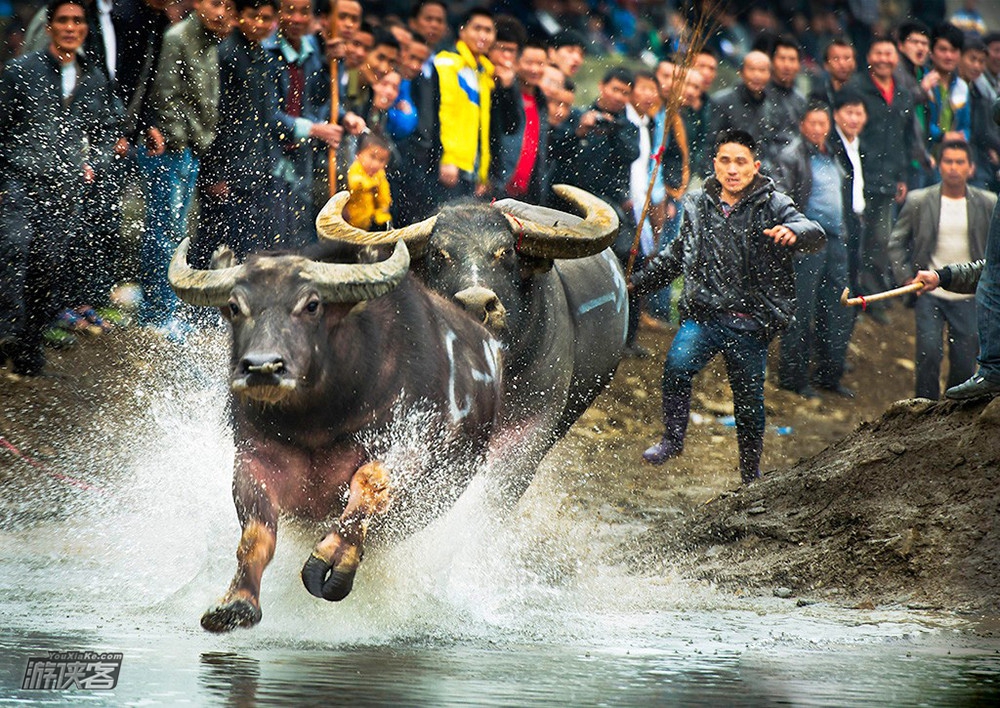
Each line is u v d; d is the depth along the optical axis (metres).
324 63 30.78
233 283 16.77
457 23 36.78
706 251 27.48
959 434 20.84
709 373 37.81
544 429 22.95
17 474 25.73
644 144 35.38
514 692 13.35
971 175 39.25
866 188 39.59
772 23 44.06
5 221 28.97
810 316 36.78
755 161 27.47
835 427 35.62
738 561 20.97
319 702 12.73
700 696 13.33
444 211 22.02
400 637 16.34
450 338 19.02
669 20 42.22
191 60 29.22
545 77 34.03
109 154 29.55
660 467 31.19
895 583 19.53
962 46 41.53
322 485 17.72
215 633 16.00
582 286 24.61
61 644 15.12
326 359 16.78
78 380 29.20
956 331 36.19
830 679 14.29
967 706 13.14
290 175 30.11
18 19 32.88
